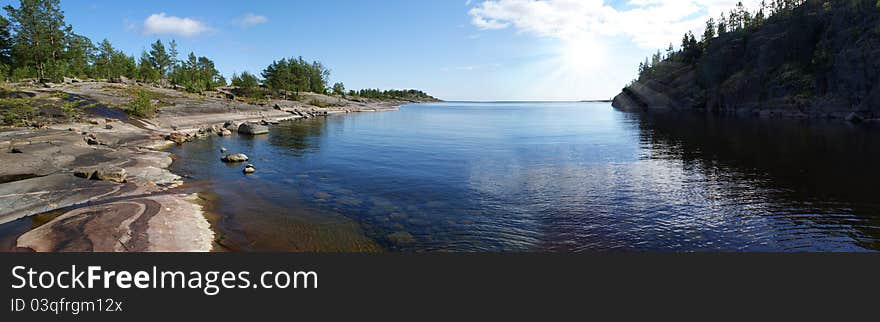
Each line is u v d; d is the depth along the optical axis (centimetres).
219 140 4697
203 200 1980
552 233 1595
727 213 1838
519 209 1922
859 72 7462
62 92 5372
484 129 7194
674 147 4222
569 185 2442
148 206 1694
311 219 1719
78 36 9400
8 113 3888
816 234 1565
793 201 2012
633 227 1664
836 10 9100
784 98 9469
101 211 1595
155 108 6006
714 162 3222
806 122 7112
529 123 9069
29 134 3203
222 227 1582
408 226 1659
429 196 2167
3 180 2197
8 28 8206
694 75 14312
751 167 2961
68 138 3241
